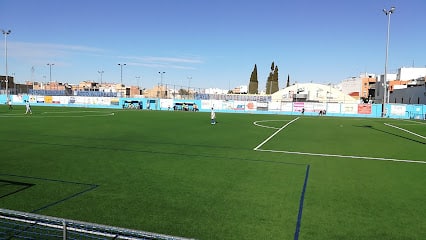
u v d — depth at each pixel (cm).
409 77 8125
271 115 5184
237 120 3812
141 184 942
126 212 713
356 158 1417
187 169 1150
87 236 591
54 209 725
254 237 598
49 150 1489
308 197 842
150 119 3597
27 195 823
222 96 7219
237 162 1290
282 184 966
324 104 5475
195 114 4884
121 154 1422
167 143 1772
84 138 1906
